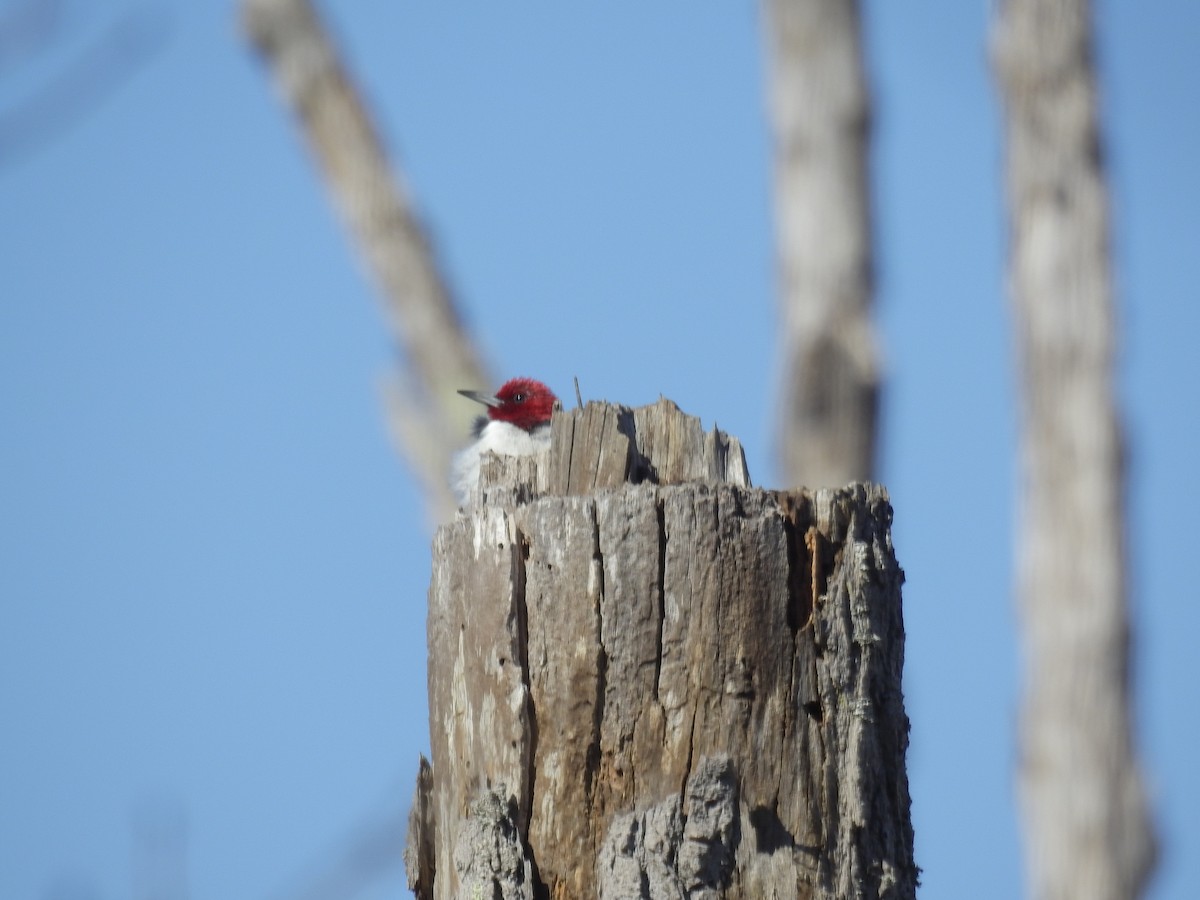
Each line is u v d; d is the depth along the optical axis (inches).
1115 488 577.6
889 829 299.1
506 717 298.5
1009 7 626.8
